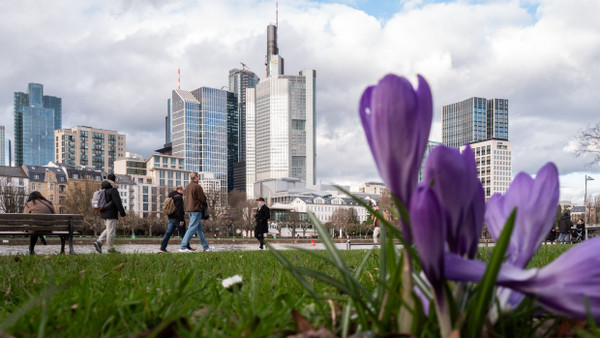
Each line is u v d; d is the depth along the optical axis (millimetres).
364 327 1253
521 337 1243
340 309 1776
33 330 1448
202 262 5414
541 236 1068
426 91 910
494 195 1192
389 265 1222
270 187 194250
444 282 922
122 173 161125
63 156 179125
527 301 1160
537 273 929
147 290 2592
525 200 1087
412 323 1042
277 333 1322
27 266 4824
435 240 869
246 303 1873
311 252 1341
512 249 1101
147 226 93250
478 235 1016
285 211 125375
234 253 7578
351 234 112062
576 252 906
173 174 161875
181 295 1909
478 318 938
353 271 3709
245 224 105625
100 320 1511
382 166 924
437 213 854
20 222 10086
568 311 899
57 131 181875
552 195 1060
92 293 2148
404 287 1047
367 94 964
